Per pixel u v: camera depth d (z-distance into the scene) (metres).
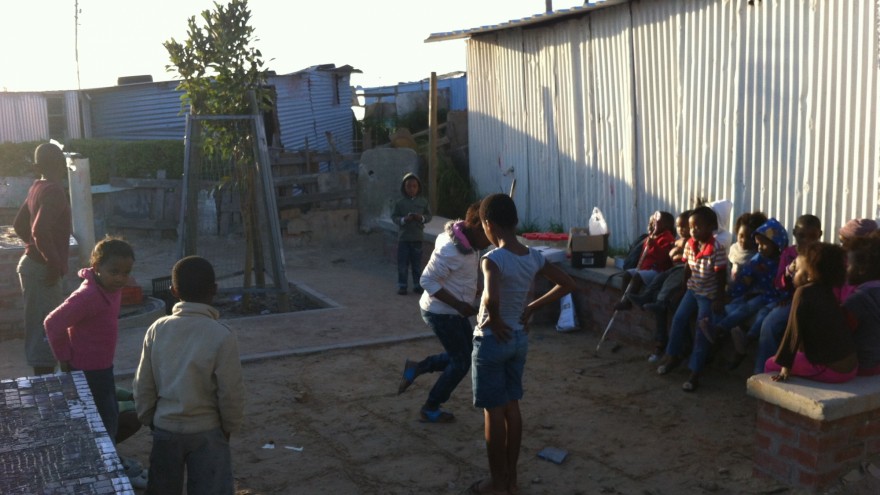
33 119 21.38
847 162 7.32
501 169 13.70
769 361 5.48
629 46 10.08
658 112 9.72
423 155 15.87
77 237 10.41
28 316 6.24
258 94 10.07
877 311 5.21
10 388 3.90
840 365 5.08
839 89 7.36
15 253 8.69
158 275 12.84
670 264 8.03
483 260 4.91
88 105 21.81
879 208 6.98
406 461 5.63
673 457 5.66
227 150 9.95
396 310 10.02
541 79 12.14
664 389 7.09
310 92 22.14
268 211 9.90
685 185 9.38
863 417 5.02
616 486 5.22
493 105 13.72
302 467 5.54
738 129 8.55
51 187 6.05
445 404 6.78
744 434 6.04
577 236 9.03
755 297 6.88
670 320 7.75
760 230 6.74
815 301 5.03
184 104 9.95
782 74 7.96
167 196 15.89
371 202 15.79
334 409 6.65
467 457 5.69
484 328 4.97
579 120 11.32
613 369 7.71
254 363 7.90
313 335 8.81
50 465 3.05
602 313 8.84
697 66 9.03
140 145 16.97
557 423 6.32
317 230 15.45
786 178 8.01
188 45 9.59
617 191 10.64
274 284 10.12
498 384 4.97
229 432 3.92
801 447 4.99
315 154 16.67
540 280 9.33
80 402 3.71
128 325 9.03
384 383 7.30
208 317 3.89
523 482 5.30
